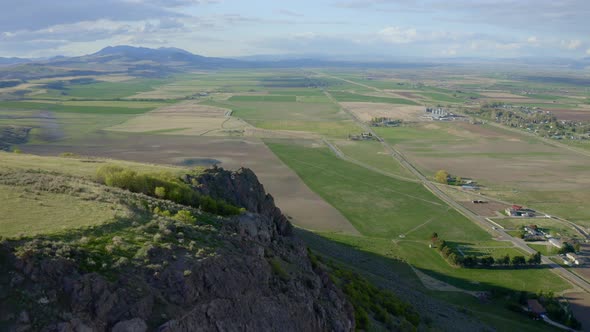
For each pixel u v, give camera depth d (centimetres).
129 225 3919
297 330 3922
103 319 2855
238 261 3981
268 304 3844
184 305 3244
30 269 2838
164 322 3028
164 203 5219
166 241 3806
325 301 4816
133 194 5241
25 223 3459
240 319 3503
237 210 6275
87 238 3441
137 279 3216
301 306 4175
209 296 3434
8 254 2900
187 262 3559
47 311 2698
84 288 2889
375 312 5859
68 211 3925
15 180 4638
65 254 3080
